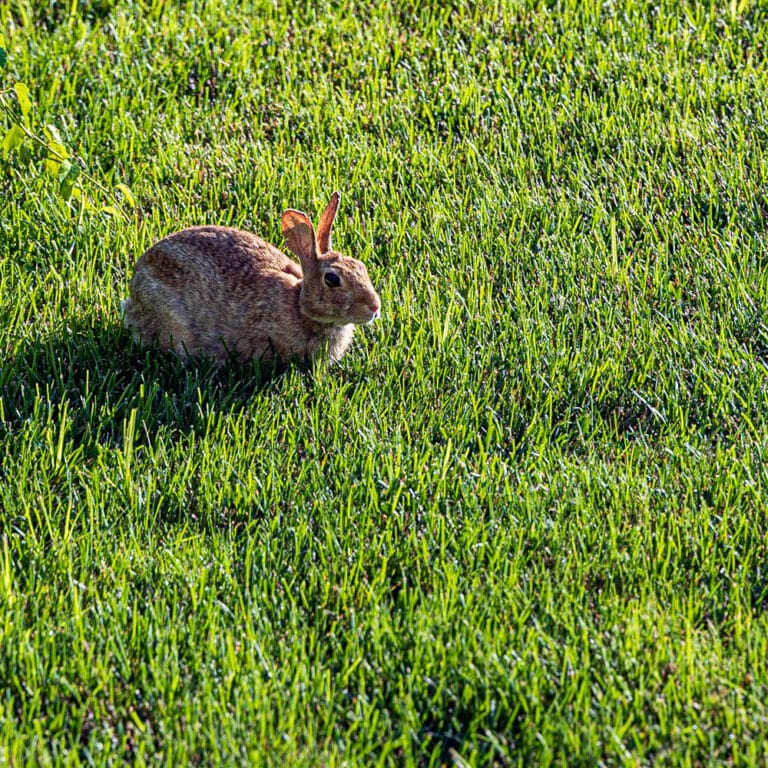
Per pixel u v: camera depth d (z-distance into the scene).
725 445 10.91
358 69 16.45
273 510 10.16
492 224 13.84
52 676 8.35
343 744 7.97
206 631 8.77
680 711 8.20
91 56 16.38
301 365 11.88
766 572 9.47
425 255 13.37
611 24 17.20
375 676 8.47
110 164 14.70
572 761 7.85
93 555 9.52
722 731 8.09
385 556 9.48
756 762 7.83
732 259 13.31
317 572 9.34
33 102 15.30
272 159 14.73
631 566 9.41
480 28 17.39
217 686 8.31
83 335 12.16
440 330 12.14
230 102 15.88
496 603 9.00
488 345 12.04
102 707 8.24
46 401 11.28
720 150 14.86
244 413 11.27
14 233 13.44
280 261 12.19
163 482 10.33
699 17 17.42
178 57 16.52
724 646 8.80
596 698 8.30
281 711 8.09
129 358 12.02
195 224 13.70
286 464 10.59
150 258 11.96
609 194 14.40
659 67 16.36
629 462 10.49
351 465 10.54
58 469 10.41
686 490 10.24
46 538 9.77
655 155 14.97
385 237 13.71
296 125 15.55
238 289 11.69
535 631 8.72
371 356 12.02
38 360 11.91
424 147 15.05
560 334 12.23
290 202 14.05
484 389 11.62
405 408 11.36
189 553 9.52
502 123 15.61
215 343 11.90
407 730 7.98
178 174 14.50
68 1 17.50
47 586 9.09
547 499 10.06
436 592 9.14
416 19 17.50
